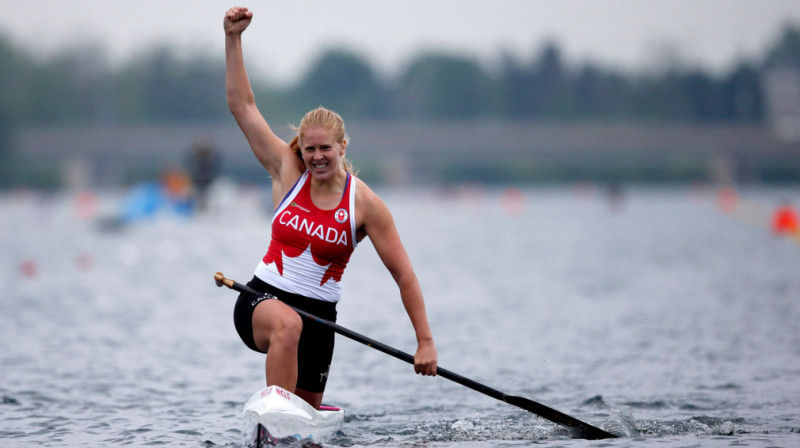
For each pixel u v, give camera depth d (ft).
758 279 194.29
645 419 74.84
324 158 64.34
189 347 115.75
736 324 129.80
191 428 72.08
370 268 244.42
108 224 398.62
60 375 95.96
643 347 111.96
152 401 83.20
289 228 66.85
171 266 237.25
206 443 66.85
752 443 65.62
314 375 69.97
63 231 398.42
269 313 64.49
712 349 109.29
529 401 68.39
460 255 277.85
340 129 64.95
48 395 85.35
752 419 74.08
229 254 273.95
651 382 90.63
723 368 97.19
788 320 132.67
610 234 377.91
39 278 208.54
